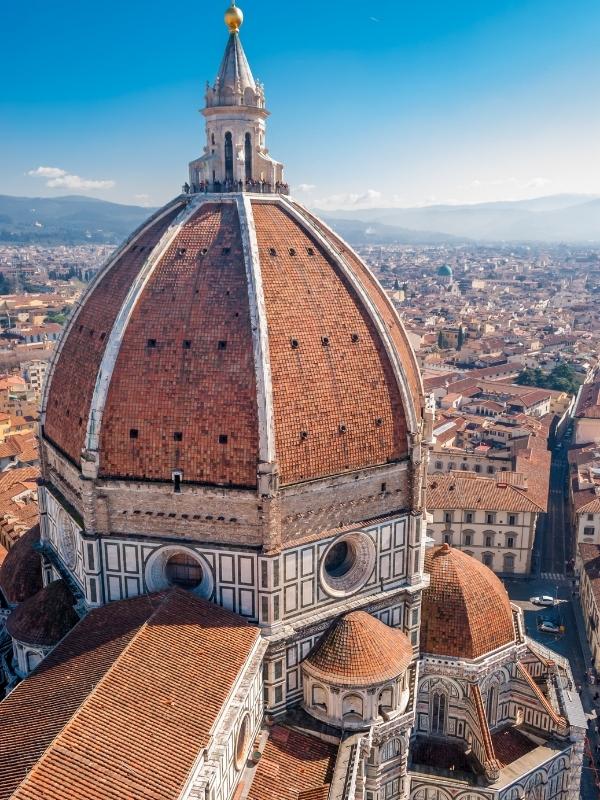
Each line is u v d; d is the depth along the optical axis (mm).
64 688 68938
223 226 87938
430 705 98062
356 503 86562
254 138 95875
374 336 88062
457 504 177500
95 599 85500
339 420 83625
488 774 90500
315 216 98688
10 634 92438
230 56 95438
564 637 153875
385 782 89188
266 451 77500
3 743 62750
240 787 75500
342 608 87312
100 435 81688
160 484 80750
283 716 85312
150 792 58281
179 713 66438
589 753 119812
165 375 81000
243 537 81188
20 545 112125
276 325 81500
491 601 98062
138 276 84688
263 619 81938
